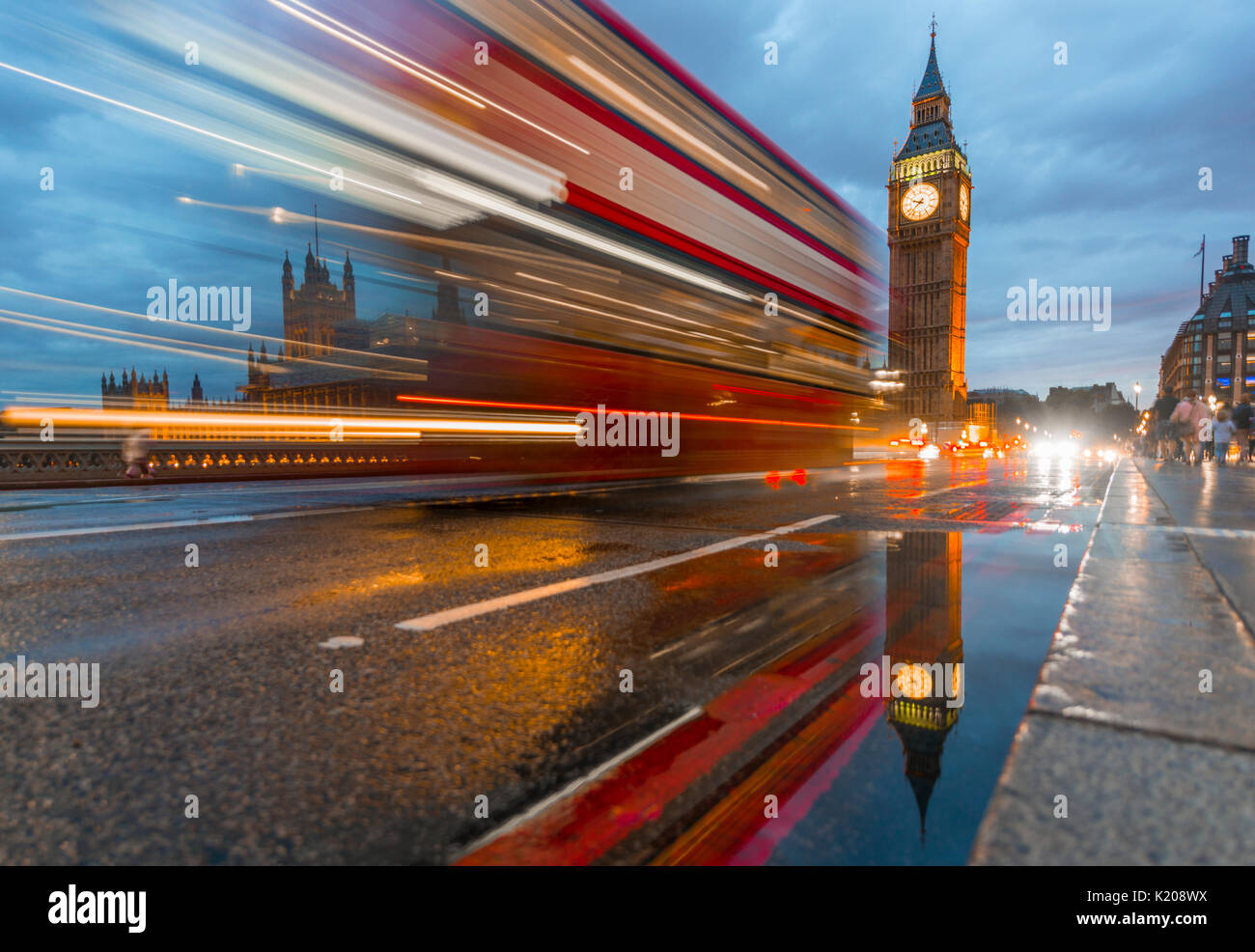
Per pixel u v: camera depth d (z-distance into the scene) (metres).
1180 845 1.38
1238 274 122.62
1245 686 2.15
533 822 1.62
